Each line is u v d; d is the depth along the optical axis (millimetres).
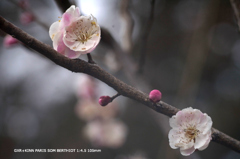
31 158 789
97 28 437
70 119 1014
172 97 1028
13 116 1045
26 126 1024
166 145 600
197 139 433
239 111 1047
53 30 436
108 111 784
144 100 433
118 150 799
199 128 433
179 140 435
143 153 824
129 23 616
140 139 909
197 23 809
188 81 684
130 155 802
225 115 1041
